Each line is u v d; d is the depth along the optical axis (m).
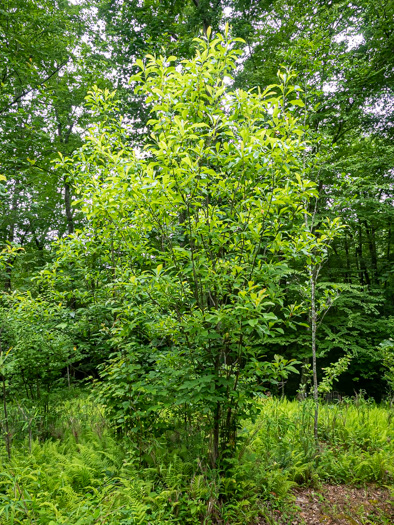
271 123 3.39
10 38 7.55
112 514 2.88
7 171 7.68
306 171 3.57
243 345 3.51
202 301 3.57
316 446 4.46
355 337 9.68
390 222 10.32
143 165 4.02
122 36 10.17
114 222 4.30
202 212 3.46
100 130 5.10
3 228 9.78
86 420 5.30
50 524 2.57
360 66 8.17
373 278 11.91
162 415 4.63
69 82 10.86
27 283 9.71
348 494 3.79
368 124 9.68
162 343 4.21
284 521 3.23
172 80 3.41
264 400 6.57
